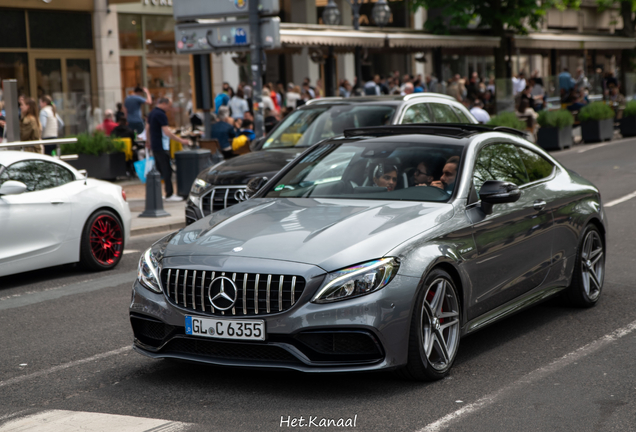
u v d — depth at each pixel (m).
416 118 10.51
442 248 5.08
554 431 4.21
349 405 4.64
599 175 16.77
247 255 4.80
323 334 4.67
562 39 33.75
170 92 26.84
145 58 26.06
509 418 4.41
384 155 6.05
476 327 5.45
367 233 4.93
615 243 9.85
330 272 4.64
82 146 17.77
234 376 5.25
